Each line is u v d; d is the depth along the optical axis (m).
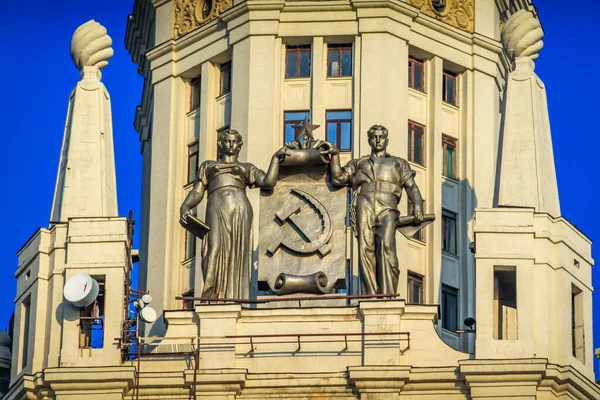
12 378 106.69
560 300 103.81
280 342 103.00
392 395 101.81
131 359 103.56
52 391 102.81
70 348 103.56
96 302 105.06
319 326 103.06
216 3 118.75
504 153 108.81
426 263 115.38
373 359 102.31
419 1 118.44
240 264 105.06
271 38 116.50
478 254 103.94
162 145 117.94
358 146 114.81
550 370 101.62
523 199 108.06
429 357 102.69
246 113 115.50
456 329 115.12
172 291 115.00
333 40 117.00
